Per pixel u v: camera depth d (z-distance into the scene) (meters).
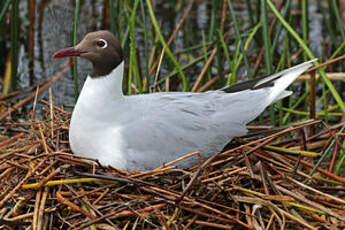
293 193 7.19
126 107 7.38
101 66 7.17
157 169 6.99
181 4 14.55
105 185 6.96
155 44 10.54
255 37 11.29
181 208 6.70
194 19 14.30
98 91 7.21
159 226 6.84
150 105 7.56
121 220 6.84
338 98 8.59
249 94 8.09
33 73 11.77
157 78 10.33
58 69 11.74
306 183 7.83
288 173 7.73
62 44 11.80
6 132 9.41
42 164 7.08
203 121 7.63
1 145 8.38
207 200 6.96
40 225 6.54
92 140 7.28
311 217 7.25
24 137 8.55
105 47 7.11
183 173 7.30
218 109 7.84
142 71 11.59
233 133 7.82
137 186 6.81
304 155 8.03
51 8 12.30
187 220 6.85
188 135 7.49
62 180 6.79
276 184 7.34
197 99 7.86
